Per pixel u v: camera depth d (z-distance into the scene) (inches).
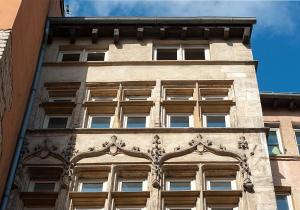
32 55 1074.1
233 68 1128.2
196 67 1135.6
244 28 1198.3
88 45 1213.1
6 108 880.9
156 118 1020.5
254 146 952.9
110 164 943.7
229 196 880.3
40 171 944.3
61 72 1136.8
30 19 1028.5
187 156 946.7
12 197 893.8
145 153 951.0
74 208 890.1
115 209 884.6
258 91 1072.2
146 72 1129.4
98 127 1030.4
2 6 936.3
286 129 1122.0
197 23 1211.2
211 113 1048.2
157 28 1216.8
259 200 863.7
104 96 1104.2
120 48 1199.6
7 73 884.0
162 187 903.1
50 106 1062.4
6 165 901.2
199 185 902.4
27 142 976.9
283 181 998.4
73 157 951.6
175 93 1099.3
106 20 1221.7
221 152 947.3
